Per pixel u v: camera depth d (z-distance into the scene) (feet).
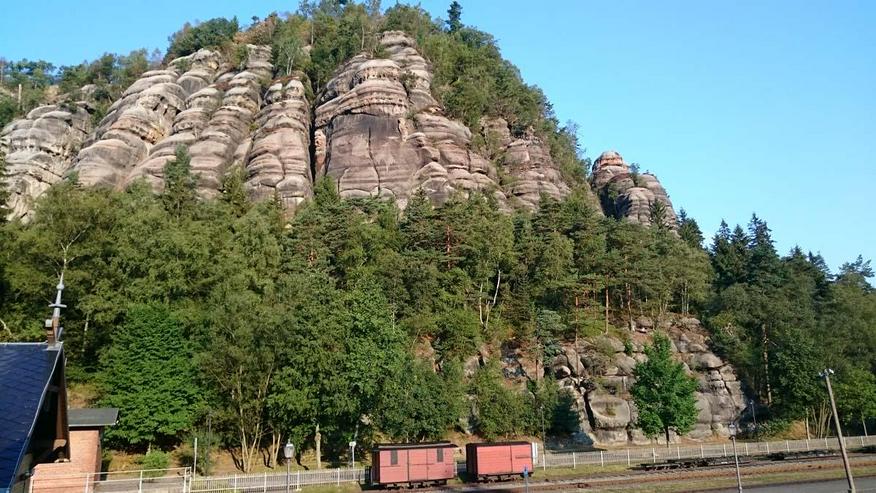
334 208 242.78
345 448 176.65
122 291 182.91
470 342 217.97
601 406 216.33
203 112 357.82
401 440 181.37
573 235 280.72
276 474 139.03
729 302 277.03
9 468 35.81
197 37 483.92
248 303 165.48
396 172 323.98
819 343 245.86
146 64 460.14
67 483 127.75
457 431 200.34
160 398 157.58
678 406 191.11
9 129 366.43
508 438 199.21
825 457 178.29
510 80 457.68
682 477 146.10
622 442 209.87
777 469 157.69
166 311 172.76
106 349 174.91
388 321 176.14
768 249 334.44
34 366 48.85
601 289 261.44
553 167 397.60
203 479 131.44
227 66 418.72
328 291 173.88
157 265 185.06
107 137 337.11
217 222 225.97
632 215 413.80
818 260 363.15
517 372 222.69
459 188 317.42
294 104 363.15
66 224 183.32
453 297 223.92
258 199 307.17
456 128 357.82
